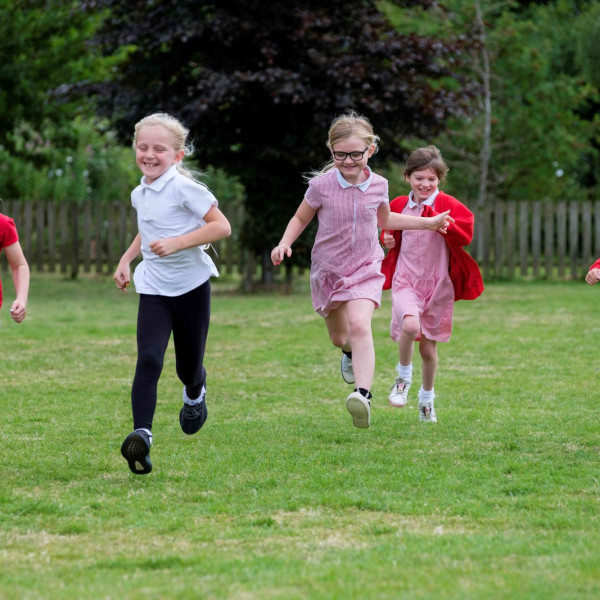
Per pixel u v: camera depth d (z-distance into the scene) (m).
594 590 9.71
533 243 52.66
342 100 41.44
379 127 44.59
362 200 16.25
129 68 44.97
